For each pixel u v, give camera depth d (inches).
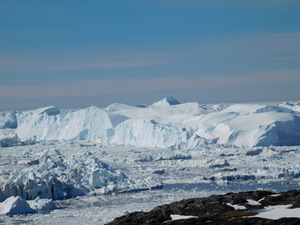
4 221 3260.3
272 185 4635.8
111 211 3511.3
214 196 2145.7
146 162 7003.0
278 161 6555.1
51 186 4170.8
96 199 4087.1
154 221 1935.3
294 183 4731.8
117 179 4835.1
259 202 2017.7
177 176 5413.4
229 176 5064.0
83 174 4800.7
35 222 3221.0
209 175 5423.2
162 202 3863.2
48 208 3686.0
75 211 3582.7
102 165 5408.5
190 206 2022.6
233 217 1807.3
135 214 2066.9
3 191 3892.7
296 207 1871.3
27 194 3991.1
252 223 1676.9
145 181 4862.2
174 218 1937.7
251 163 6422.2
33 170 4665.4
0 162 6441.9
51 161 5359.3
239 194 2135.8
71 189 4313.5
